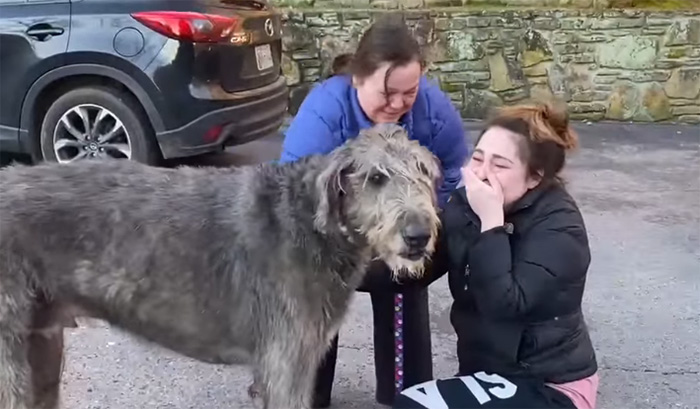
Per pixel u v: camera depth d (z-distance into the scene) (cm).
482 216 319
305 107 355
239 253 309
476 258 318
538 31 1096
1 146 756
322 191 293
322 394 409
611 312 531
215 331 317
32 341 322
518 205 324
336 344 403
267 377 314
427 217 282
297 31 1092
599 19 1088
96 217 307
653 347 486
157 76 711
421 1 1127
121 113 729
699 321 520
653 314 529
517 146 315
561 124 325
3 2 737
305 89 1105
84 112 737
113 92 729
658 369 461
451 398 318
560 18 1091
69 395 421
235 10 744
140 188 313
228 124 728
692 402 427
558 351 327
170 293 311
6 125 748
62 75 728
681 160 915
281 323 309
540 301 317
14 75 736
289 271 307
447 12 1095
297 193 307
